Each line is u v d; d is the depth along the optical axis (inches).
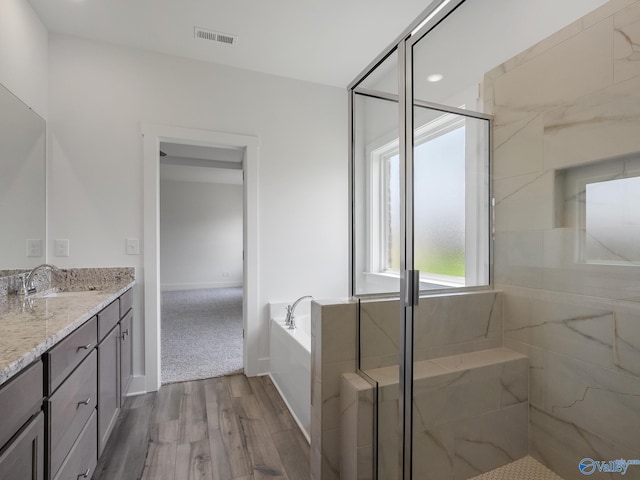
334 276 120.9
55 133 89.6
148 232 96.9
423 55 62.0
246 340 109.2
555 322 56.7
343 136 122.5
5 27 68.9
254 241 109.9
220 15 83.4
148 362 96.5
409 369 55.1
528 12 62.0
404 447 53.9
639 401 46.4
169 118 100.2
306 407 75.3
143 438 73.7
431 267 59.2
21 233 75.7
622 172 48.1
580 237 53.2
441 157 63.2
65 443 45.7
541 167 58.8
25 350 36.1
